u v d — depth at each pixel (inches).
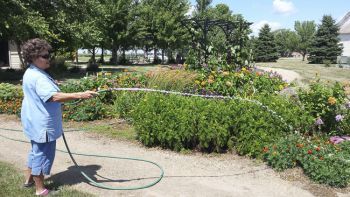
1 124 342.3
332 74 1135.0
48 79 177.0
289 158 223.3
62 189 196.4
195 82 359.6
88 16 940.0
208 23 497.7
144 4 1841.8
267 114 251.6
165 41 1815.9
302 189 200.1
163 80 365.1
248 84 361.4
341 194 194.7
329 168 206.4
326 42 1995.6
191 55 463.5
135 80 398.9
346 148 238.8
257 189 200.4
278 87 362.9
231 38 495.5
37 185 186.9
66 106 347.3
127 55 2191.2
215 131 249.4
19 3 730.8
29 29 754.8
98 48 1788.9
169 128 260.8
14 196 185.8
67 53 1153.4
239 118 249.8
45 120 175.9
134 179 213.2
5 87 395.9
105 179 213.0
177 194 193.9
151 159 246.2
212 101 271.9
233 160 242.5
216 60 435.8
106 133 305.7
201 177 216.5
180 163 238.8
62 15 856.9
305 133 267.4
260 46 2298.2
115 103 360.8
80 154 255.3
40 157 182.1
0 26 742.5
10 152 261.9
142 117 272.5
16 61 1164.5
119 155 254.7
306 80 791.7
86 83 388.2
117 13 1647.4
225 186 204.1
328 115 268.8
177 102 271.4
